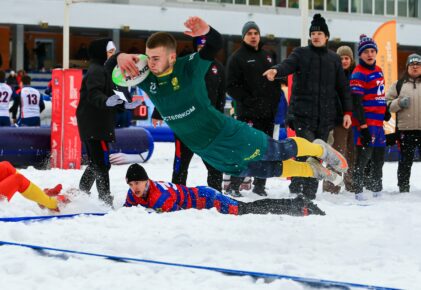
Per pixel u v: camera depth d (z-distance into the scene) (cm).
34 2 3325
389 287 482
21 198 872
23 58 3409
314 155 722
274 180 1344
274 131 1204
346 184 1184
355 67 1186
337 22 3884
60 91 1523
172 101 630
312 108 1054
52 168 1527
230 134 636
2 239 634
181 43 4016
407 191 1202
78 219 755
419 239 683
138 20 3506
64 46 1622
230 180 1100
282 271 530
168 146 2292
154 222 734
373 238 683
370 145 1116
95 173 927
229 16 3653
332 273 530
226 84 1098
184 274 511
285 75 1042
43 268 520
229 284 483
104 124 919
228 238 665
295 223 759
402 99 1166
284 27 3772
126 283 486
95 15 3431
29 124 1922
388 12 4094
